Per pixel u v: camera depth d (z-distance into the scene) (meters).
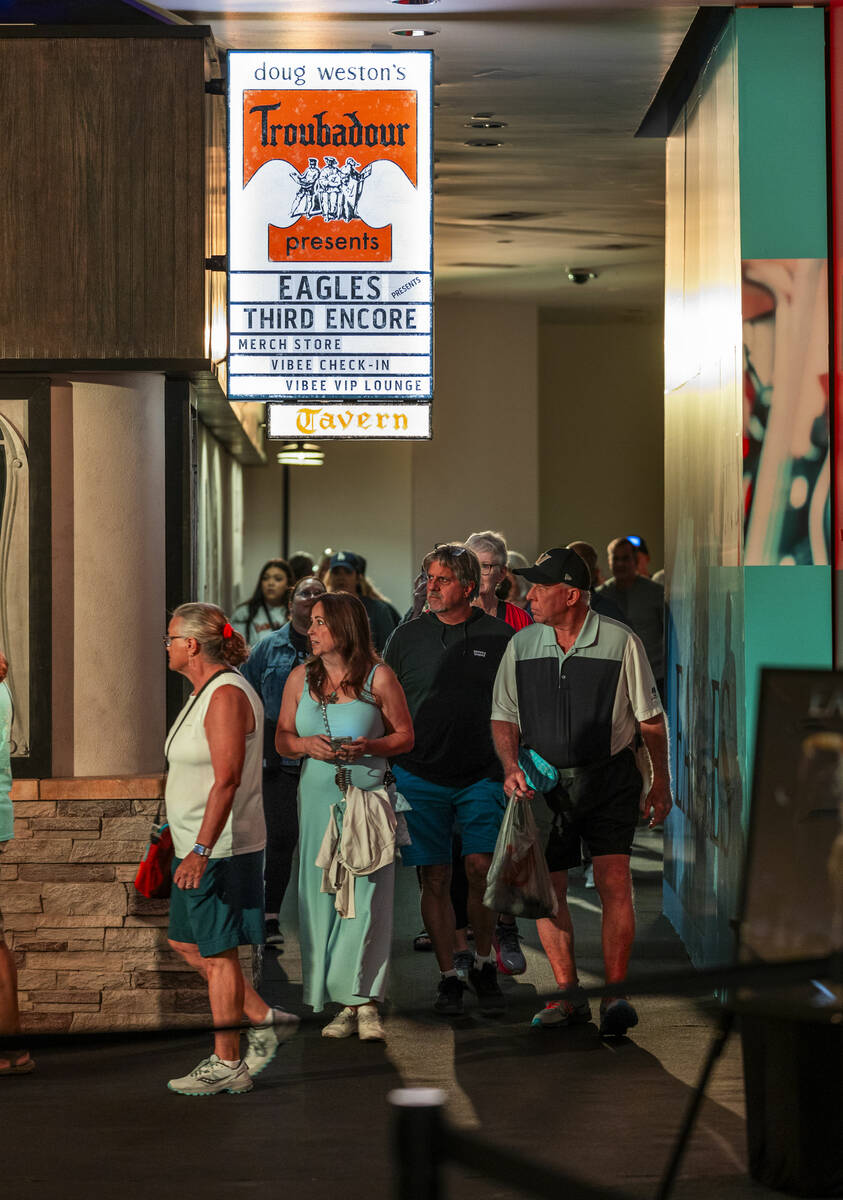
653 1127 9.74
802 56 12.37
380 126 13.35
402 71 13.32
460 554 12.71
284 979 13.95
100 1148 9.48
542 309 34.09
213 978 10.59
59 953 12.28
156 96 12.52
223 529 25.16
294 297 13.38
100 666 12.52
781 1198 8.53
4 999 11.05
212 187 12.95
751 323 12.32
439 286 30.84
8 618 12.45
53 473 12.51
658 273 29.52
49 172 12.52
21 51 12.49
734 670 12.67
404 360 13.40
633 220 24.20
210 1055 11.55
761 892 7.75
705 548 14.24
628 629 12.08
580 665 11.96
